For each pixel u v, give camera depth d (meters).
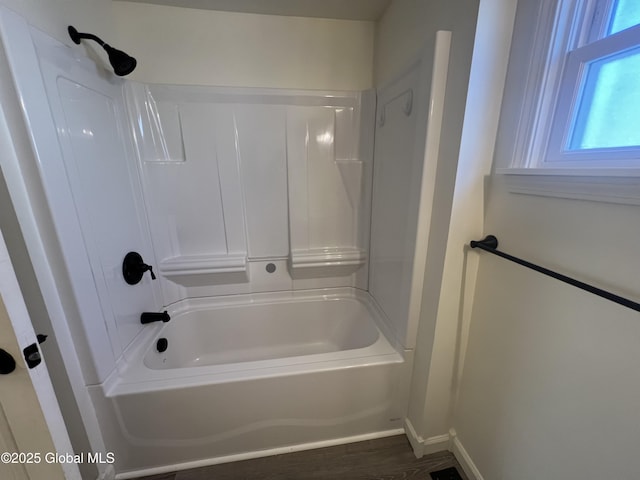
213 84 1.48
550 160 0.78
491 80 0.83
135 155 1.37
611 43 0.62
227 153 1.53
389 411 1.30
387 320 1.43
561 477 0.75
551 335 0.76
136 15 1.35
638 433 0.58
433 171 1.01
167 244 1.57
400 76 1.18
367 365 1.20
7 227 0.78
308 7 1.38
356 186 1.67
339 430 1.28
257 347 1.81
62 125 0.90
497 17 0.79
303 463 1.21
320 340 1.85
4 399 0.63
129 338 1.23
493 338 0.96
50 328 0.88
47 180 0.82
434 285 1.05
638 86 0.58
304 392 1.18
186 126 1.46
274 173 1.60
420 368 1.18
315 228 1.71
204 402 1.11
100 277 1.05
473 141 0.88
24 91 0.76
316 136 1.58
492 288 0.95
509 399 0.91
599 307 0.63
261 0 1.32
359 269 1.79
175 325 1.61
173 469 1.18
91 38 1.00
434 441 1.23
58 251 0.87
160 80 1.44
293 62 1.52
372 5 1.36
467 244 0.98
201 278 1.67
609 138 0.65
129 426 1.09
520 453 0.88
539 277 0.78
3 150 0.75
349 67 1.57
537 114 0.77
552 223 0.73
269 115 1.52
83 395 1.00
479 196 0.94
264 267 1.75
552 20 0.71
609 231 0.60
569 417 0.72
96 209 1.05
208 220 1.60
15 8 0.76
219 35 1.44
